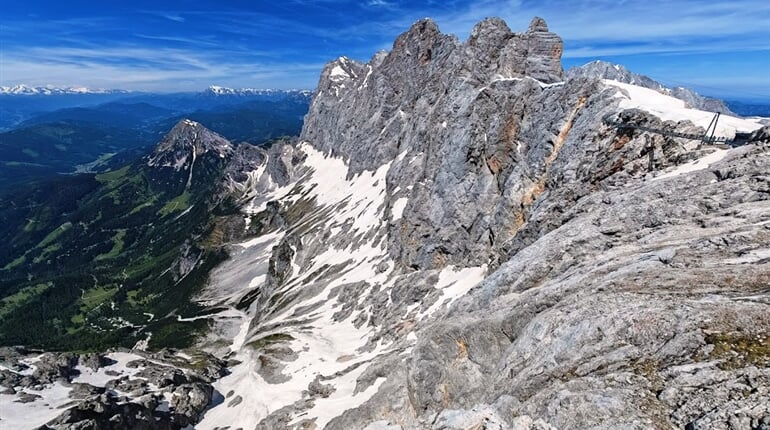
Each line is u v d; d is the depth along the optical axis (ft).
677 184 143.64
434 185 341.00
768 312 73.46
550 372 87.86
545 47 342.44
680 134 168.55
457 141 330.54
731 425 57.06
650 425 62.54
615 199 159.33
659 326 80.74
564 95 247.50
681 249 108.17
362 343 292.40
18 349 389.60
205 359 383.24
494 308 142.00
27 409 282.97
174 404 288.92
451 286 281.95
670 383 68.95
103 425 247.50
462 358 134.92
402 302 299.17
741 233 102.99
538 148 249.75
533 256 157.38
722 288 86.58
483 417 74.79
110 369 358.64
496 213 264.72
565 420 71.31
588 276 118.73
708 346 71.92
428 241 323.78
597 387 74.49
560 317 101.55
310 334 334.65
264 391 268.82
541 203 213.46
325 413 200.34
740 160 138.10
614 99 208.74
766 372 62.64
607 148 191.42
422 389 139.95
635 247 125.39
